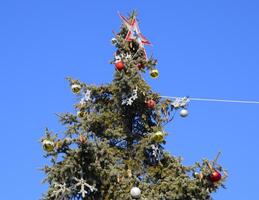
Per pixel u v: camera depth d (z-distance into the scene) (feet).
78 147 47.24
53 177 47.55
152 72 57.36
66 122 54.13
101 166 48.60
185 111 53.47
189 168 49.88
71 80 55.77
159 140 51.08
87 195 48.98
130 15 60.64
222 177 48.98
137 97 54.03
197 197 49.03
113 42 59.16
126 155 53.52
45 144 46.98
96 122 54.60
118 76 54.54
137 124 55.83
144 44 59.47
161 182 50.16
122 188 49.16
